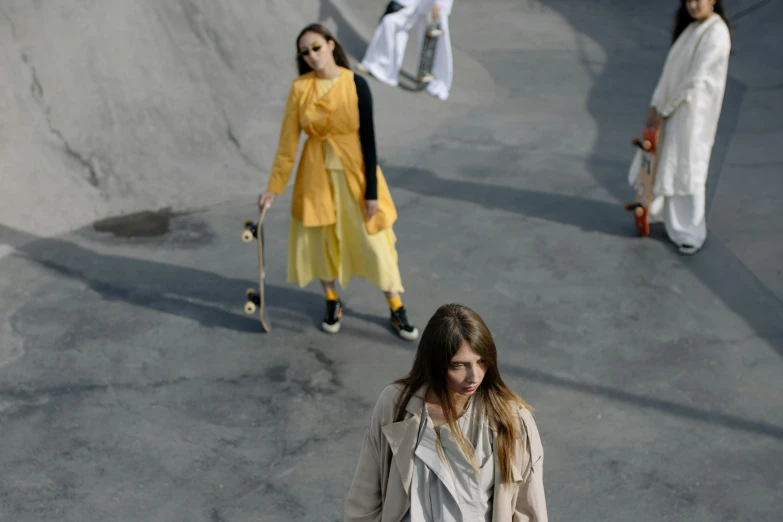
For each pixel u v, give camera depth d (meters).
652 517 4.05
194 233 7.07
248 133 8.81
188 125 8.46
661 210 7.32
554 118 10.30
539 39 13.62
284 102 9.51
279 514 4.04
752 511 4.09
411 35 12.82
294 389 5.03
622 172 8.59
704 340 5.59
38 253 6.54
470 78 11.74
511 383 5.11
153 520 3.98
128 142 7.95
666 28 14.34
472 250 6.85
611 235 7.14
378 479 2.63
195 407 4.84
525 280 6.38
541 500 2.57
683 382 5.14
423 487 2.49
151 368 5.19
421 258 6.70
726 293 6.20
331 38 4.85
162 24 8.99
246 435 4.61
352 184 5.07
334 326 5.62
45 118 7.61
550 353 5.44
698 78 6.29
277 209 7.63
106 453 4.43
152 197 7.57
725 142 9.41
